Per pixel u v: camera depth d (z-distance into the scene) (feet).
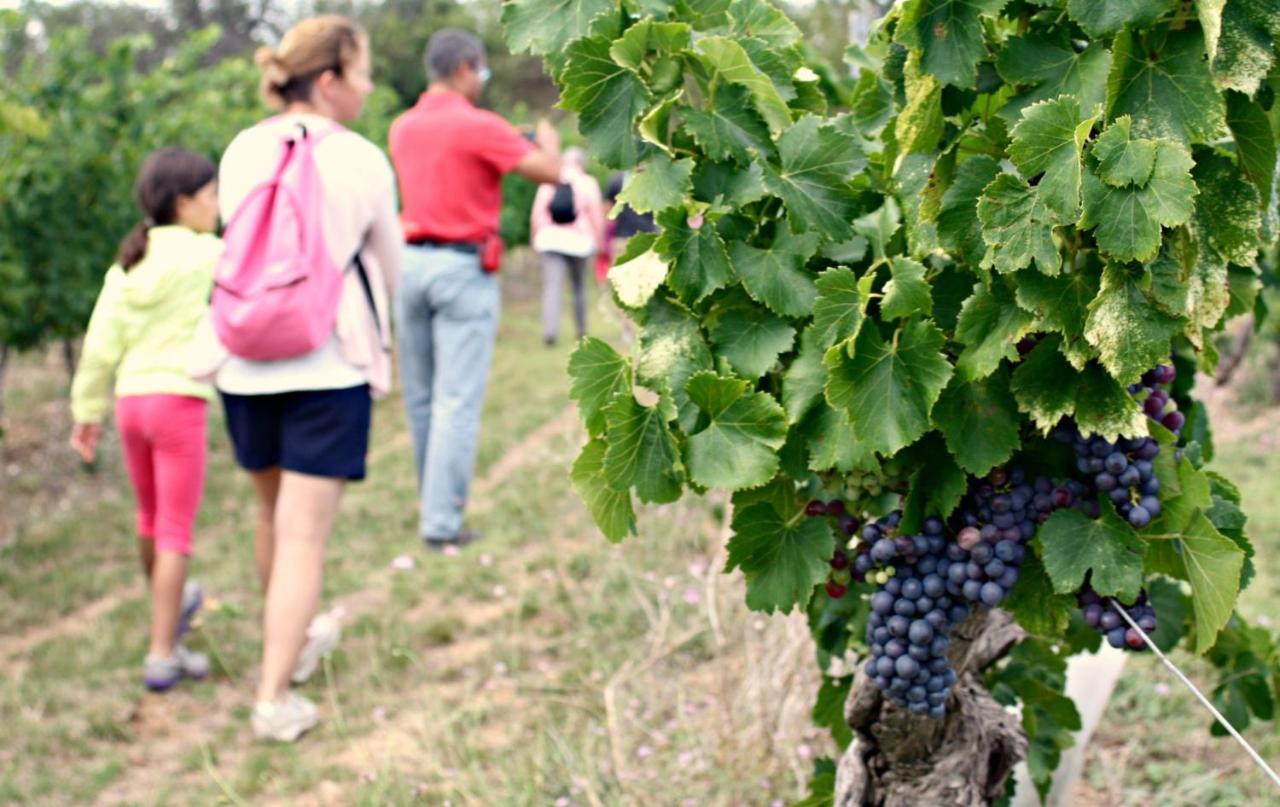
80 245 27.94
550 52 5.92
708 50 5.60
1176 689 13.30
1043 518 5.60
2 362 28.76
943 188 5.48
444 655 15.07
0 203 26.00
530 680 13.94
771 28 6.34
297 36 13.26
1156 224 4.57
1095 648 8.06
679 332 5.79
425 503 18.75
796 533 5.92
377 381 13.38
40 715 13.88
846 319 5.38
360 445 13.28
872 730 6.89
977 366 5.22
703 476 5.54
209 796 12.14
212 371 13.15
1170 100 4.81
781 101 5.70
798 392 5.65
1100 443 5.37
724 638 11.47
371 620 15.92
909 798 6.91
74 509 23.72
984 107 5.49
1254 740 12.37
